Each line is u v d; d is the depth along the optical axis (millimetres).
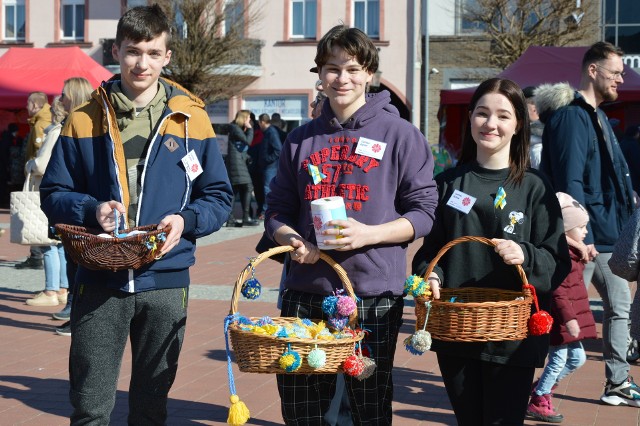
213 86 26234
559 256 3928
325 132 3863
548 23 25000
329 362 3365
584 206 5629
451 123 20234
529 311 3678
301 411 3814
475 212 3926
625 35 27500
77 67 19984
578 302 5383
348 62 3723
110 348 3795
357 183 3736
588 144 5594
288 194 3945
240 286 3535
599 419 5559
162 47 3820
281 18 30688
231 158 18469
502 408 3799
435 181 4039
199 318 8648
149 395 3875
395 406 5777
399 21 30000
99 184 3824
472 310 3559
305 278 3787
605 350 5938
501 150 3975
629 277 4746
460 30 29562
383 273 3729
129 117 3857
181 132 3906
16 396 5914
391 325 3799
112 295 3738
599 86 5750
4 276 11266
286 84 30812
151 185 3799
